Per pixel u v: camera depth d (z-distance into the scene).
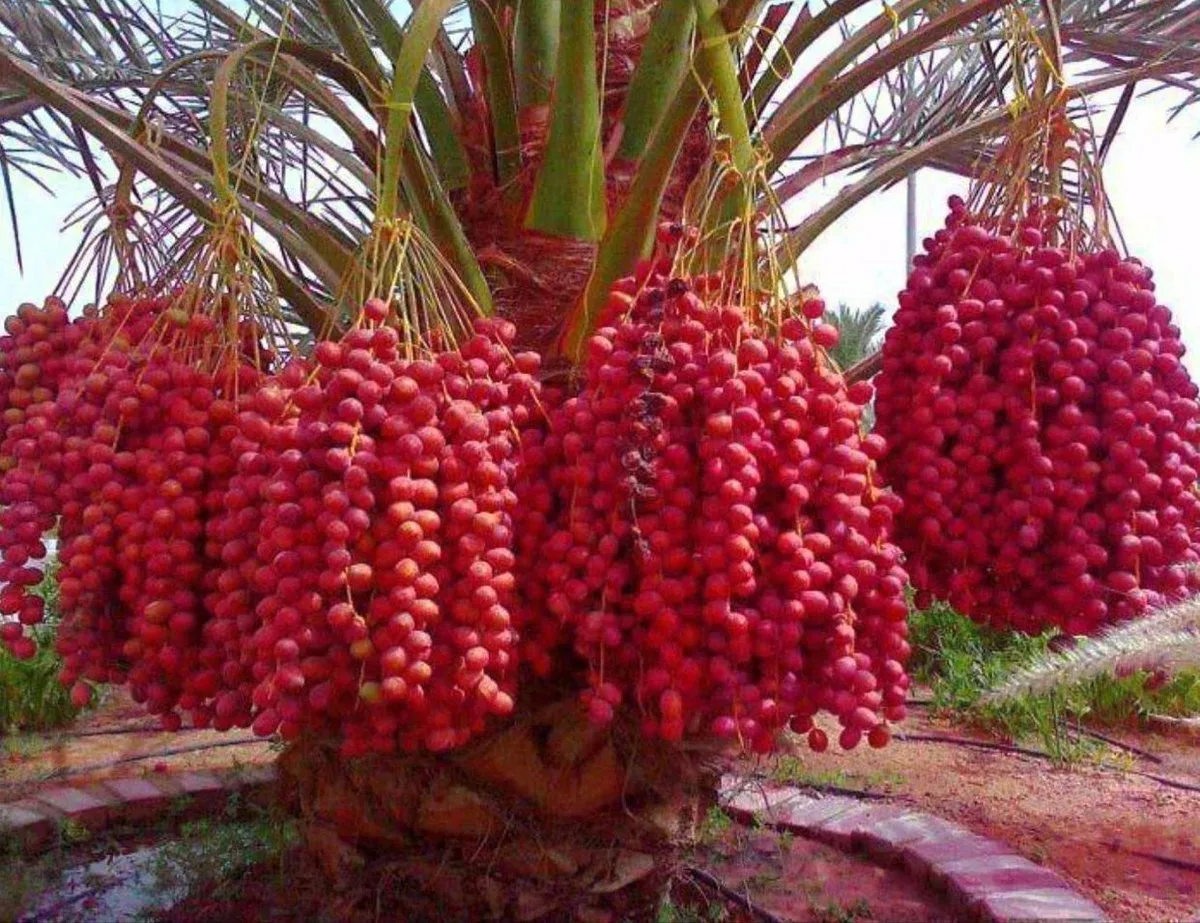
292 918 2.51
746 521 1.57
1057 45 2.09
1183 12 3.27
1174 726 4.98
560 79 2.22
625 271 2.12
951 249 2.05
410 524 1.57
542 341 2.27
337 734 2.16
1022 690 2.28
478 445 1.65
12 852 3.03
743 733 1.62
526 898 2.26
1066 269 1.91
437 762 2.21
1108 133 2.92
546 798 2.22
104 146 2.24
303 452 1.63
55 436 1.96
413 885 2.31
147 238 2.43
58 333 2.19
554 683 2.16
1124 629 1.90
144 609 1.84
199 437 1.89
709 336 1.69
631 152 2.42
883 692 1.71
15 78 2.14
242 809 3.29
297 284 2.43
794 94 2.47
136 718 5.38
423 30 1.74
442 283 1.91
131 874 2.93
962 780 4.03
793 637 1.60
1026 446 1.85
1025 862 2.74
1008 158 2.14
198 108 3.89
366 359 1.64
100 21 3.53
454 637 1.62
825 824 3.07
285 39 2.16
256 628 1.72
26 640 1.95
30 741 4.86
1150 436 1.81
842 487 1.66
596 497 1.71
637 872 2.30
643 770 2.25
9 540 1.93
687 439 1.66
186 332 1.98
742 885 2.75
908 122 3.80
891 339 2.04
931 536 1.91
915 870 2.81
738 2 1.87
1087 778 4.09
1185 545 1.83
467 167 2.47
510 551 1.77
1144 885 2.88
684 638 1.63
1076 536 1.82
